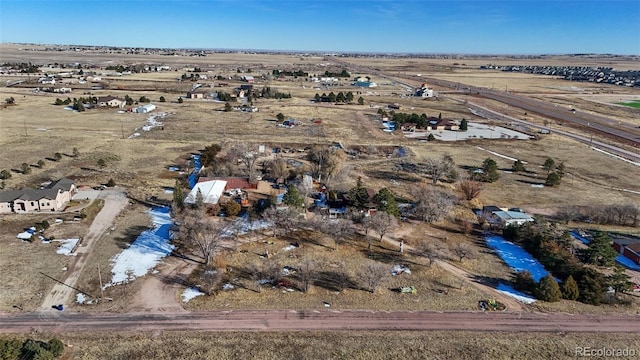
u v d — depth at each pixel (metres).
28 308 46.38
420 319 46.50
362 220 68.81
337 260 58.84
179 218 63.78
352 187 83.81
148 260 57.34
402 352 41.25
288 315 46.69
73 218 68.94
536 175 98.00
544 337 43.84
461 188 82.88
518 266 58.75
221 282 52.72
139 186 83.75
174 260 57.69
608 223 73.38
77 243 60.84
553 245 60.38
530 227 65.25
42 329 43.12
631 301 50.84
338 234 62.28
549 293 49.91
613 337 44.09
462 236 67.44
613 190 89.06
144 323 44.66
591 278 51.62
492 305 49.00
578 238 67.25
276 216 67.38
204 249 55.81
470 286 53.31
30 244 60.22
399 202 79.00
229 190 80.88
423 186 83.50
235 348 41.22
